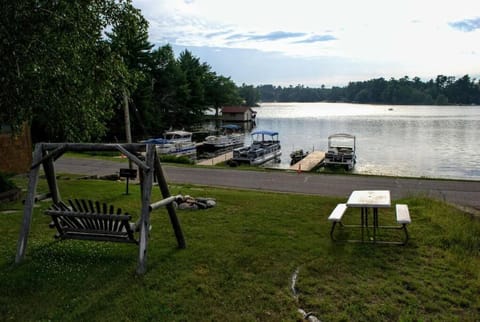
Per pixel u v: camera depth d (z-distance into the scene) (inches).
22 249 212.5
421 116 3922.2
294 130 2532.0
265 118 3865.7
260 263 207.0
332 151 1181.1
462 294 170.9
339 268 200.7
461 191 573.3
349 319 151.1
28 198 219.9
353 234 261.3
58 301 167.5
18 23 325.1
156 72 2218.3
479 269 197.0
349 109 6245.1
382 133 2222.0
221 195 415.5
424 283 182.4
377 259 213.2
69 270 198.4
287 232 264.8
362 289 175.6
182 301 165.5
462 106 7278.5
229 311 157.5
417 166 1164.5
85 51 395.5
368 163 1221.7
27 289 178.9
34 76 343.6
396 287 177.5
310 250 227.5
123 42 443.5
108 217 207.2
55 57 350.0
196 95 2539.4
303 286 178.5
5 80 334.0
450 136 2014.0
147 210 201.3
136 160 204.7
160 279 186.9
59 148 219.8
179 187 521.3
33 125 1222.3
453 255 217.5
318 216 314.0
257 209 339.3
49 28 347.9
